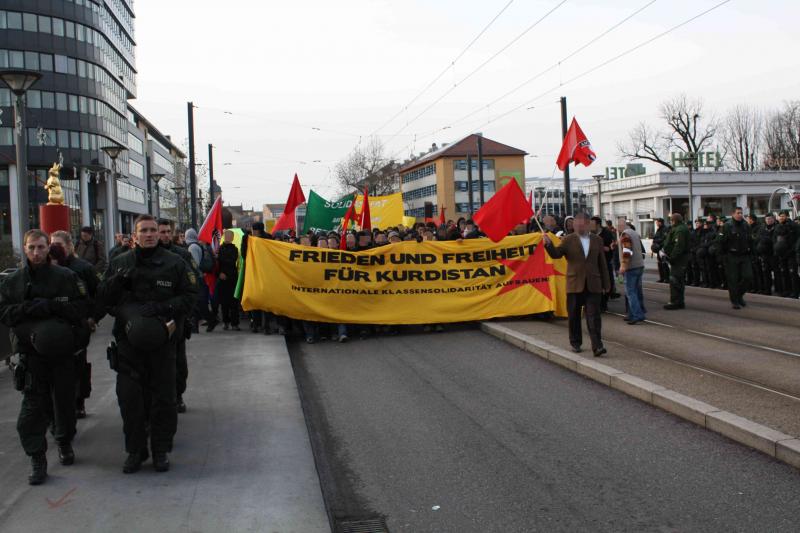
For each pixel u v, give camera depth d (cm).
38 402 507
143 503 459
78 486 492
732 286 1348
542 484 497
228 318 1247
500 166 8638
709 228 1856
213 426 641
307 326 1147
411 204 10019
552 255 898
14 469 530
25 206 1184
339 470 543
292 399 738
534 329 1118
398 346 1078
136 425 520
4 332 898
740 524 418
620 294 1633
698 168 6091
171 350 533
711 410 615
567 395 739
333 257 1156
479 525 434
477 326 1227
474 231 1413
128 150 7206
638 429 613
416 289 1193
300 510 448
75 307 529
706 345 963
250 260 1136
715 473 501
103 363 941
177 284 530
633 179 5006
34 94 5184
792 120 6103
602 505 456
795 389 700
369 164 8431
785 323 1147
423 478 520
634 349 936
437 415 684
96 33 5744
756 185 4744
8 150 5000
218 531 415
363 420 679
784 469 504
